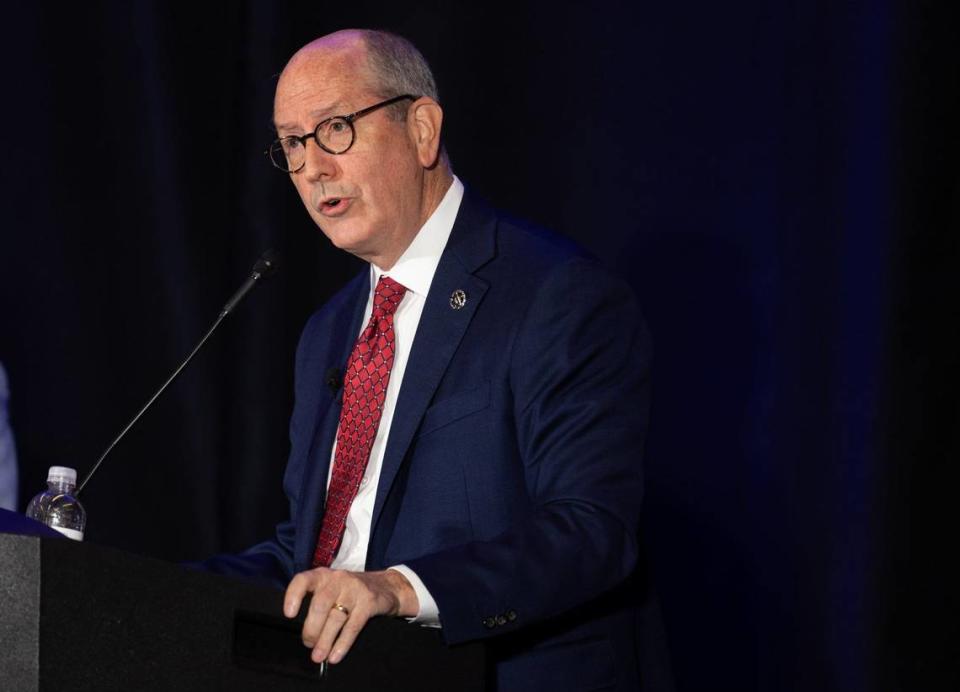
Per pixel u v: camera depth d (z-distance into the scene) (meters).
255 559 8.47
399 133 8.22
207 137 13.08
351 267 12.95
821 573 11.12
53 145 12.92
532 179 12.58
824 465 11.22
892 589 10.95
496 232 8.30
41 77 12.95
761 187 11.80
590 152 12.44
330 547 8.07
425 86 8.44
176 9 13.11
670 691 7.77
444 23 12.95
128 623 4.96
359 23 13.06
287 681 5.59
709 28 12.17
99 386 12.77
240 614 5.47
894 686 10.87
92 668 4.81
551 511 7.04
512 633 7.37
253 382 12.52
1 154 12.86
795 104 11.72
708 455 11.63
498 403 7.61
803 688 11.07
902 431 11.05
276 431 12.52
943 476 10.99
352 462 8.18
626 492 7.25
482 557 6.62
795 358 11.45
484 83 12.82
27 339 12.76
